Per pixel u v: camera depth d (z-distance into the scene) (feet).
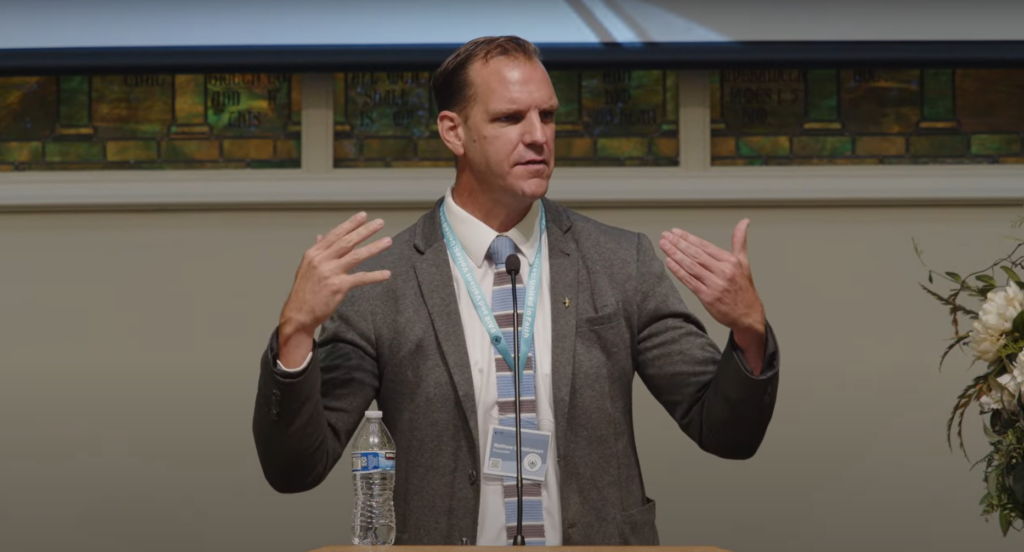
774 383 18.86
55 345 39.29
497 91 20.48
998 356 20.42
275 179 39.91
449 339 20.45
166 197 39.37
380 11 37.37
